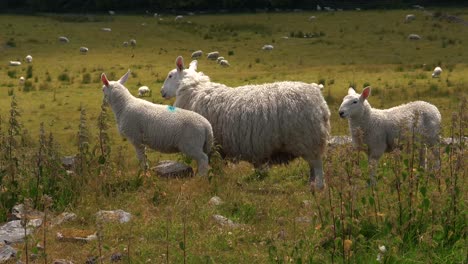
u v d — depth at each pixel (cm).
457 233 704
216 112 1091
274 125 1039
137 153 1100
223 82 2659
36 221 815
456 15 4956
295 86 1054
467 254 646
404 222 715
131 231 782
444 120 1730
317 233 718
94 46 4094
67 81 2831
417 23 4656
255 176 1091
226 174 1048
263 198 927
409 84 2423
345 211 730
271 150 1064
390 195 783
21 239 763
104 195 935
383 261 648
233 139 1073
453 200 720
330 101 2136
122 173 1034
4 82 2828
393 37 4206
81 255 717
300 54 3678
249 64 3284
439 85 2373
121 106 1089
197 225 801
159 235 776
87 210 866
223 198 927
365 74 2791
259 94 1062
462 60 3338
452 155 842
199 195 938
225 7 6016
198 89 1151
